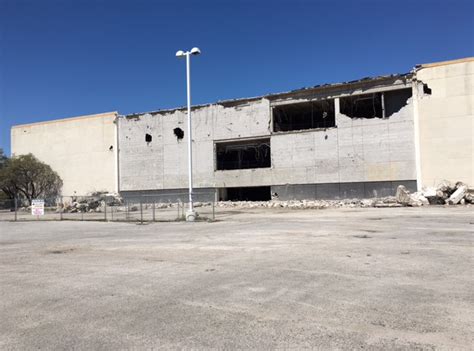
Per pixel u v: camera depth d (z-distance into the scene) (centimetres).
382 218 2344
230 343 494
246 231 1800
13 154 7150
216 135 5481
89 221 2909
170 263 1037
